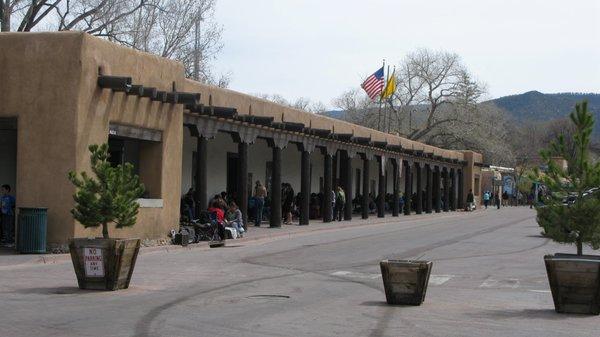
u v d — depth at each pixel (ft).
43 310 36.17
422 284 39.37
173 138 78.18
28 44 64.69
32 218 62.13
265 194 111.96
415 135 272.31
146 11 141.38
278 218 106.93
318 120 120.88
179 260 63.57
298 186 141.18
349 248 78.69
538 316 36.47
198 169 86.43
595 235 38.32
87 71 64.49
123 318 34.22
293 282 49.73
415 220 151.84
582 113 39.01
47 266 56.18
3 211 66.95
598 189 38.75
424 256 70.69
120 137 70.79
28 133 64.49
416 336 31.09
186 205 87.66
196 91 84.23
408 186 171.53
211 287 46.32
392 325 33.53
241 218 90.74
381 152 151.12
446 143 275.80
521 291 46.83
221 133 110.11
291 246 80.79
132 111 70.95
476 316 36.35
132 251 44.42
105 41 67.05
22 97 64.69
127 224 45.65
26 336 29.78
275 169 106.42
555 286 37.27
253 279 51.16
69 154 63.62
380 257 69.10
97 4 132.98
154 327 32.17
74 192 63.41
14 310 36.04
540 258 69.31
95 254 43.09
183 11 145.89
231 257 67.26
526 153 339.98
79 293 42.19
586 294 36.78
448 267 61.11
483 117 277.64
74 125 63.67
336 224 121.39
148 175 76.38
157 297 41.32
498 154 283.38
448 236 99.14
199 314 35.78
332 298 42.16
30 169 64.39
